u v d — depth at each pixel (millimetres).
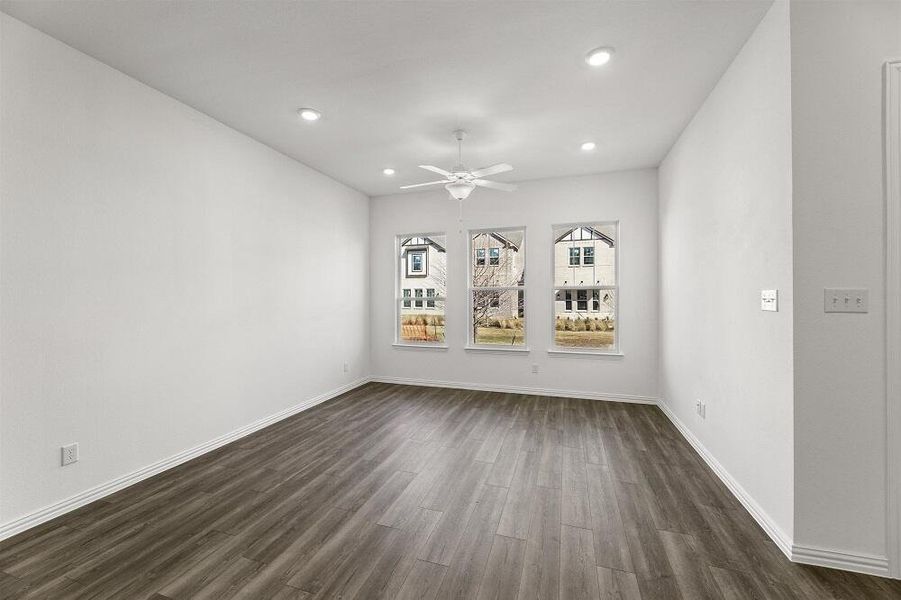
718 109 2799
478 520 2252
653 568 1839
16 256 2141
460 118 3377
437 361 5621
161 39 2332
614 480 2742
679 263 3768
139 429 2764
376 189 5586
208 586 1728
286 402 4211
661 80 2791
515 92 2955
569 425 3920
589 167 4656
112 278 2604
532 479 2764
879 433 1776
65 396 2348
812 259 1827
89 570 1831
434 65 2617
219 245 3428
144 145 2812
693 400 3371
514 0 2027
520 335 5371
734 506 2387
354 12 2113
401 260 5973
